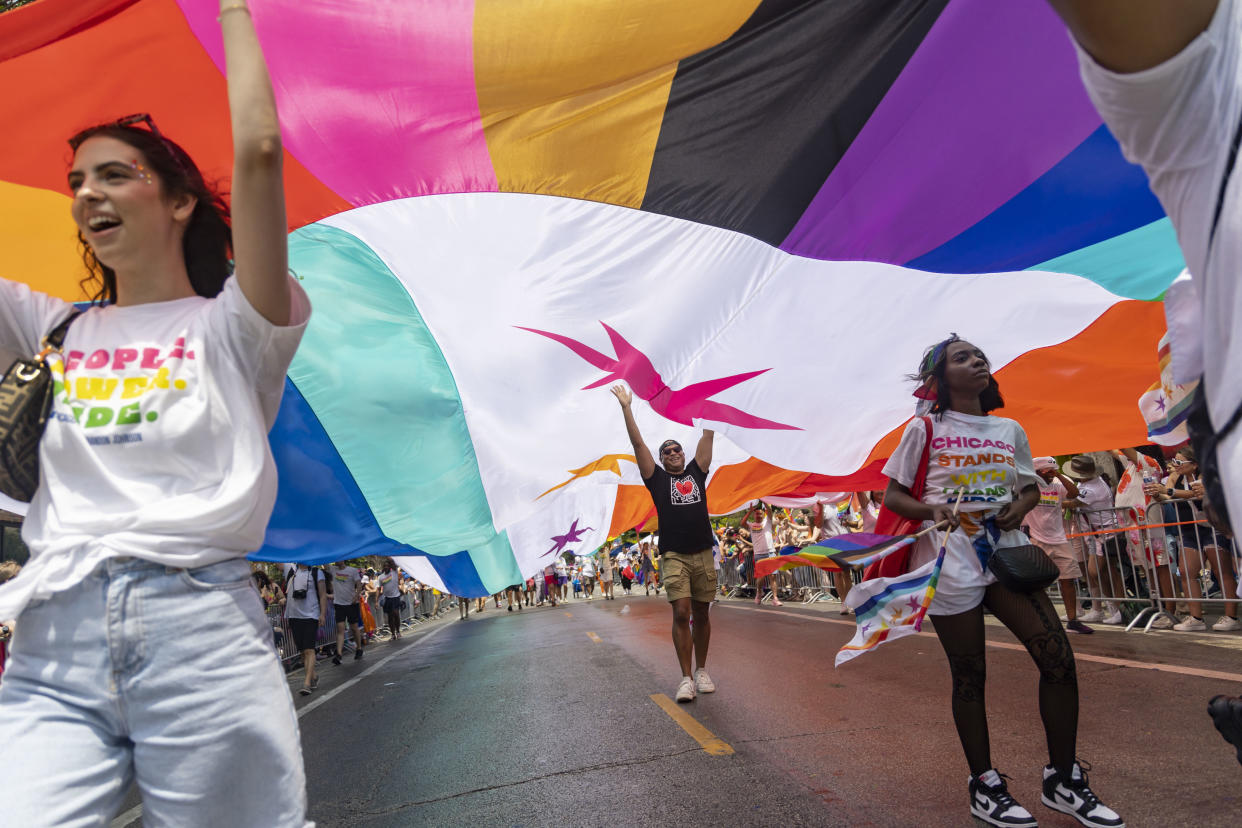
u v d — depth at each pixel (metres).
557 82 3.12
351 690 9.13
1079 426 5.95
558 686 7.43
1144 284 4.53
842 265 4.11
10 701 1.46
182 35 2.91
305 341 3.98
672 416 4.71
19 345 1.79
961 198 3.89
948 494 3.24
